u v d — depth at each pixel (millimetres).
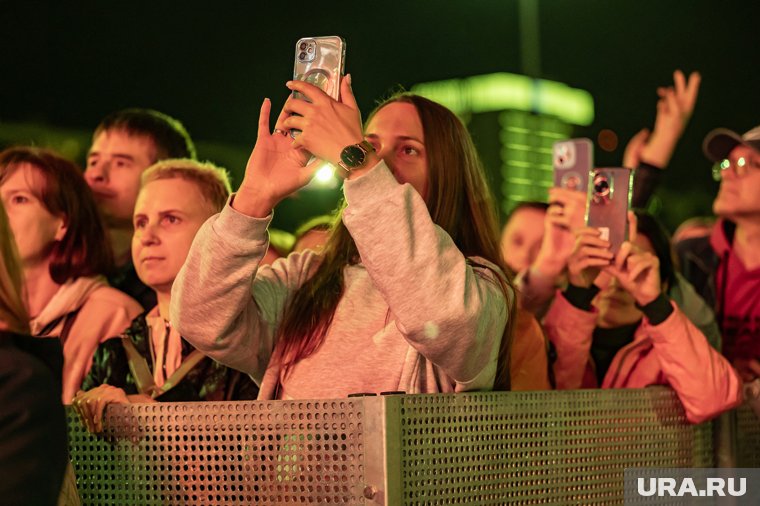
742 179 5414
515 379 4090
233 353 3178
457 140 3385
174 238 4195
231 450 2906
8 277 2695
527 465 3041
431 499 2738
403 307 2756
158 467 3039
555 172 5117
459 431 2826
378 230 2752
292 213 8906
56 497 2453
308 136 2840
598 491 3307
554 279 5160
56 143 9000
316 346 3135
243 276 2990
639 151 5980
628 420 3477
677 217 10688
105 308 4633
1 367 2461
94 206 4867
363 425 2672
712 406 3680
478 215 3389
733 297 5441
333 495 2717
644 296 3781
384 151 3289
